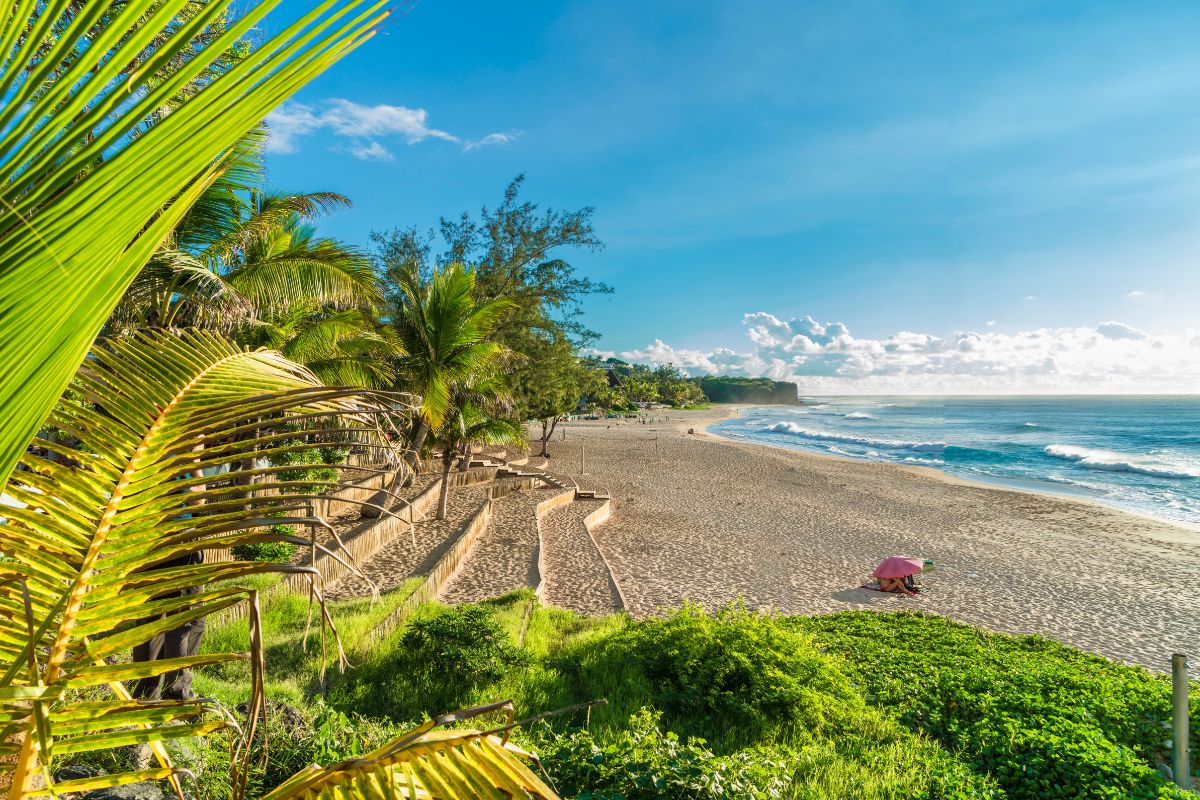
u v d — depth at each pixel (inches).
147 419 66.9
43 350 33.6
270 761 189.6
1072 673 428.1
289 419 68.3
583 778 222.8
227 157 42.5
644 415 5142.7
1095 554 930.1
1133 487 1617.9
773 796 235.0
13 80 28.3
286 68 32.6
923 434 3528.5
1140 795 281.7
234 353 88.8
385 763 54.1
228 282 446.0
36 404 35.0
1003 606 713.6
